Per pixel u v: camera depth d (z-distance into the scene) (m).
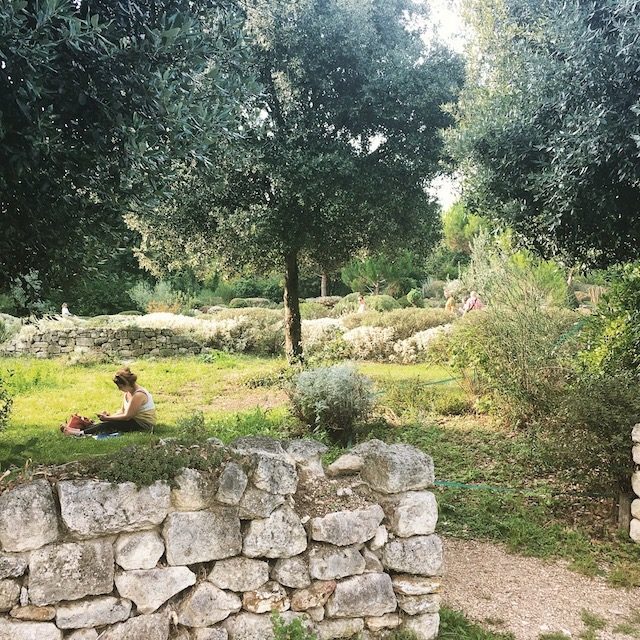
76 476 2.67
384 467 3.11
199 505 2.73
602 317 6.93
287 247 10.48
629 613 3.51
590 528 4.65
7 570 2.43
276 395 10.12
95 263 4.41
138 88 3.63
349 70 10.23
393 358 13.79
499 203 6.13
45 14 3.12
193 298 26.53
